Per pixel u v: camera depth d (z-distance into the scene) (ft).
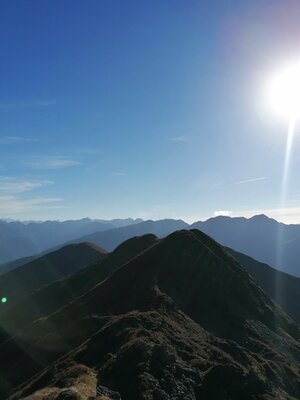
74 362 156.87
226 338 223.10
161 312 207.62
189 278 279.28
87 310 263.08
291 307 440.86
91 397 104.27
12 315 366.84
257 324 251.80
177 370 133.80
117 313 238.68
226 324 240.73
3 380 208.54
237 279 293.02
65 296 387.34
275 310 291.17
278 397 131.95
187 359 150.20
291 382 173.06
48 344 225.76
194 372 136.15
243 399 127.34
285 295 463.42
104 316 237.66
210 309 252.01
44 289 408.05
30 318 359.25
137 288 265.13
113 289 279.49
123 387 119.96
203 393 126.72
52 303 379.96
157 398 112.88
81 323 238.68
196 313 242.99
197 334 195.52
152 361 133.08
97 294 283.59
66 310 275.59
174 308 224.12
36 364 212.02
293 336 267.80
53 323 261.44
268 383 138.10
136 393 113.91
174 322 199.82
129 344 144.66
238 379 133.39
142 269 291.38
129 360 133.39
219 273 291.38
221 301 262.67
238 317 250.98
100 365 140.46
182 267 289.53
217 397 124.67
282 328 268.82
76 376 127.95
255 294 294.05
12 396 156.87
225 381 132.16
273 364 181.57
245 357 177.88
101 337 168.96
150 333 162.20
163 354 138.72
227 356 168.04
